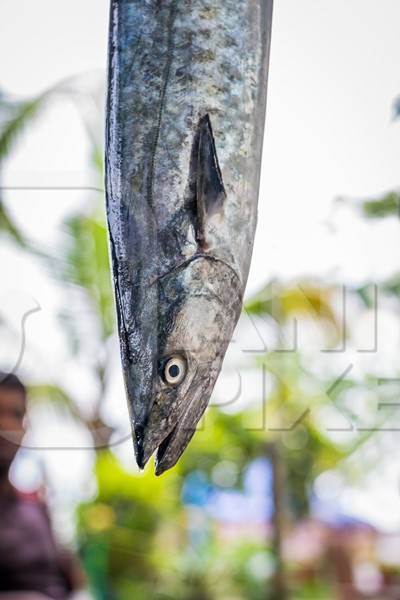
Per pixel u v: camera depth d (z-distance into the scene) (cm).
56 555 453
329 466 999
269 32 203
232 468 991
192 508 1020
